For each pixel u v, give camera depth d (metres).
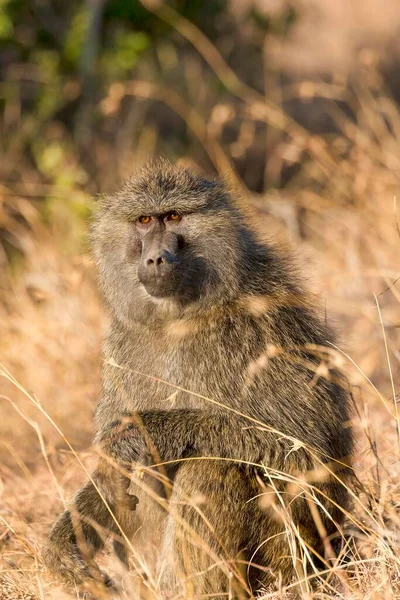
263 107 18.39
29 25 19.56
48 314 14.48
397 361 12.76
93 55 19.47
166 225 9.44
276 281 9.59
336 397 9.45
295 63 26.25
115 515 9.23
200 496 8.35
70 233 16.44
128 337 9.68
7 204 17.80
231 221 9.44
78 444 12.27
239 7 22.14
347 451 9.54
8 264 16.53
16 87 19.66
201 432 8.91
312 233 17.11
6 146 19.48
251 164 21.23
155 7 19.78
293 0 22.72
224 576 8.63
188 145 20.83
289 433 9.00
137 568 8.76
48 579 8.98
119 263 9.62
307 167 18.17
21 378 13.55
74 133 20.53
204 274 9.31
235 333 9.19
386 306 14.05
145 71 20.78
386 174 16.30
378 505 9.05
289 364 9.14
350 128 18.91
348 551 8.90
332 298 13.43
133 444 8.91
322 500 9.03
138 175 9.85
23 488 11.20
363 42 28.00
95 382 13.26
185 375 9.28
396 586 8.12
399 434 9.20
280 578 8.29
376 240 15.21
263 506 8.45
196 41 21.06
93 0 19.33
